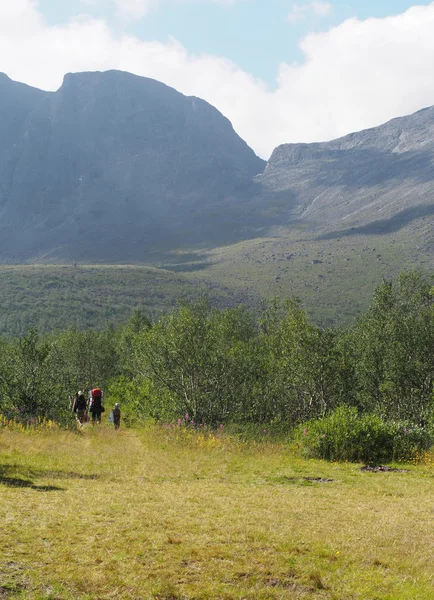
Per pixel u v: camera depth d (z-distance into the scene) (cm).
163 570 800
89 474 1577
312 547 948
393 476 1858
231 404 3444
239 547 917
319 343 3841
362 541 999
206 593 740
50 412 2980
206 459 2052
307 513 1209
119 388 4366
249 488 1530
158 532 975
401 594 773
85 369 6588
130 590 736
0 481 1334
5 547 838
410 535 1055
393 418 3844
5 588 707
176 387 3438
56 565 788
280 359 3969
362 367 3903
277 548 928
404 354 3897
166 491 1388
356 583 804
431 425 2703
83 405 3025
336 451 2177
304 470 1917
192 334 3475
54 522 987
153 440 2433
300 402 3847
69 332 7175
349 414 2336
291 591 769
